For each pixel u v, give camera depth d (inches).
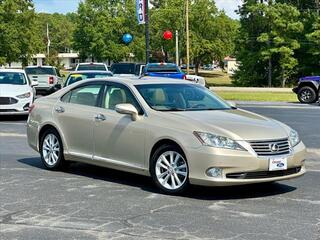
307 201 338.6
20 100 762.2
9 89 765.9
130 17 3051.2
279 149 340.5
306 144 557.0
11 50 2288.4
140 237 275.0
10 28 2250.2
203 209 321.1
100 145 392.5
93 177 405.7
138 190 365.7
